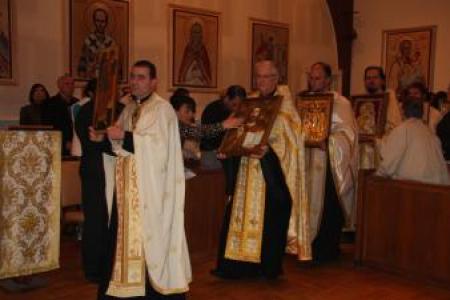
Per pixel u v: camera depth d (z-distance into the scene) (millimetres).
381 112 5199
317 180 4367
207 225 4469
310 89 4629
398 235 4055
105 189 3076
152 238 2889
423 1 9102
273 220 3773
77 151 4672
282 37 9125
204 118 5223
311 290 3730
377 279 4004
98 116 2812
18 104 6055
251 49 8594
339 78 9953
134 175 2912
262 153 3545
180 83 7652
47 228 3480
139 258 2914
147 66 2949
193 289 3703
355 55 10047
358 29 9977
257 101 3773
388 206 4105
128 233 2908
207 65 7988
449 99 6004
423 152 4020
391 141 4090
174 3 7496
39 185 3418
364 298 3590
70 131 5836
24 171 3350
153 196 2863
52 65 6320
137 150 2822
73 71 6492
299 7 9391
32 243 3424
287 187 3742
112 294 2904
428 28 9016
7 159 3277
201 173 4375
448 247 3744
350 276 4070
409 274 4004
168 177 2939
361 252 4293
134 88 2961
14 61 5973
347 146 4379
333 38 10062
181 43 7613
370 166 5246
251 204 3766
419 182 3922
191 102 4145
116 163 2975
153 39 7301
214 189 4480
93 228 3137
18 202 3346
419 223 3912
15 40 5969
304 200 3826
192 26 7727
